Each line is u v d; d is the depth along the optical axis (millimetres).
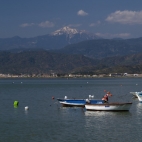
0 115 58562
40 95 107188
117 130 44812
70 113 59875
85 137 41344
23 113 60875
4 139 40969
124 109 59719
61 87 167750
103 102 64188
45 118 54844
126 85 192000
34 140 40344
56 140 40156
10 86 185500
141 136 41656
